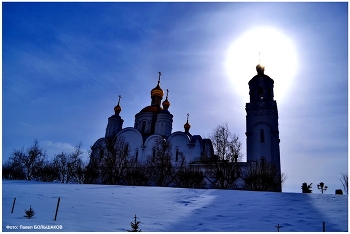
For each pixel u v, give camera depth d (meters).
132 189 17.67
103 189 17.39
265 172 30.33
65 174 42.47
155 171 36.62
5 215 8.09
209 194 15.22
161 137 43.69
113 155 38.88
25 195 13.21
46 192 14.90
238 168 32.22
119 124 54.09
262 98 41.97
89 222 7.82
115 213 9.51
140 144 45.31
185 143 42.53
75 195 13.98
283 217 9.14
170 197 14.06
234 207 11.13
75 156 43.38
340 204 11.34
